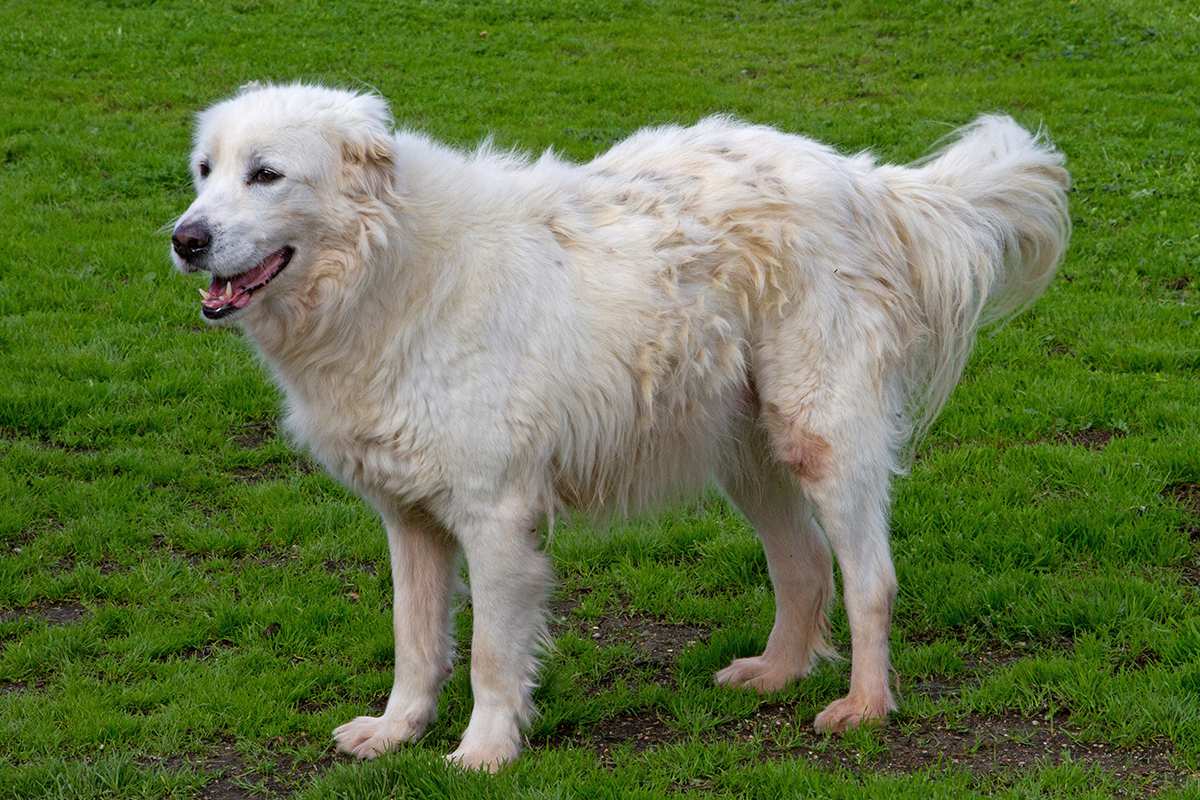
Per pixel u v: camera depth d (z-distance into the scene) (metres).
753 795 3.93
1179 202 11.09
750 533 6.07
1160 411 7.08
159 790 4.05
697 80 15.43
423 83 15.08
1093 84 15.10
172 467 6.65
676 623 5.39
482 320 4.05
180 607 5.38
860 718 4.34
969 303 4.67
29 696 4.66
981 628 5.15
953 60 16.36
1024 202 4.81
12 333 8.32
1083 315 8.79
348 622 5.32
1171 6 18.48
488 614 4.13
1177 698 4.33
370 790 3.94
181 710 4.55
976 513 6.02
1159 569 5.48
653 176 4.48
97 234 10.35
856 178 4.59
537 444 4.11
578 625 5.37
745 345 4.39
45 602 5.46
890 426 4.49
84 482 6.48
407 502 4.20
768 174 4.42
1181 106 14.14
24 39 16.05
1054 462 6.53
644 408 4.27
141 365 7.95
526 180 4.37
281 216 3.93
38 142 12.30
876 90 15.08
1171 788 3.84
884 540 4.45
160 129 12.96
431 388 4.02
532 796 3.83
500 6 18.88
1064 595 5.24
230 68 15.34
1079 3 18.23
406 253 4.03
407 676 4.39
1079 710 4.37
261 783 4.12
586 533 6.05
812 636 4.80
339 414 4.12
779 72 15.97
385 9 18.50
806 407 4.33
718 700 4.58
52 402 7.29
